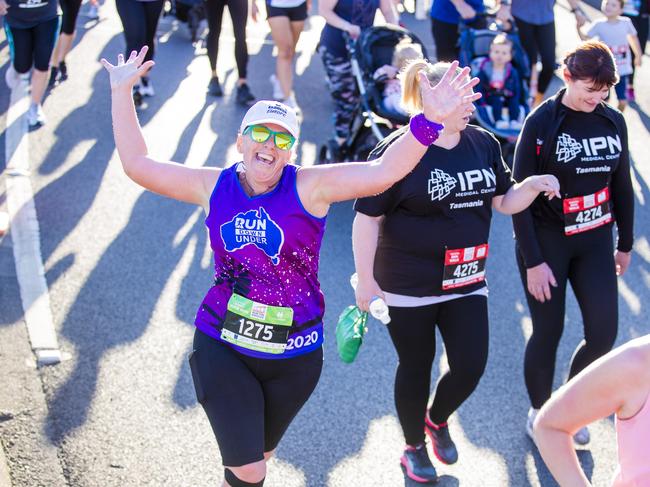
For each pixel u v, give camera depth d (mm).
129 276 5785
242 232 3004
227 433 3014
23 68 7988
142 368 4805
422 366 3891
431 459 4277
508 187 3822
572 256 4223
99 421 4344
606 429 4527
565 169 4059
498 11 8852
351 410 4617
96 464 4047
